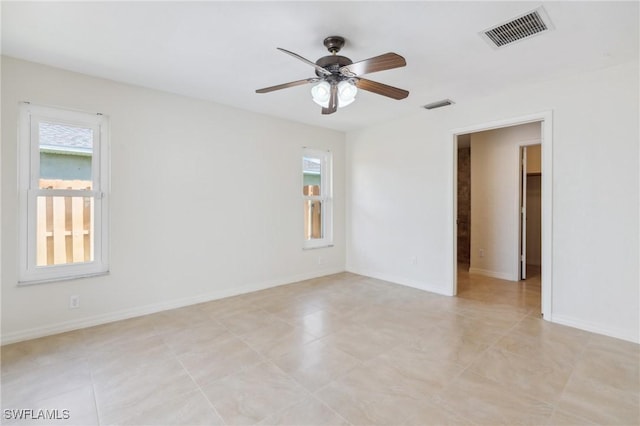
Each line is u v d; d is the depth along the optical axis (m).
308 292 4.18
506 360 2.39
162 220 3.46
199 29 2.20
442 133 4.05
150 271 3.39
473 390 2.02
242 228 4.11
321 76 2.35
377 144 4.88
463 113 3.81
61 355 2.46
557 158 3.08
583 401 1.90
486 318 3.25
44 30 2.21
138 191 3.29
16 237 2.68
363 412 1.82
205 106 3.73
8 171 2.64
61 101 2.85
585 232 2.93
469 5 1.91
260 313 3.40
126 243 3.23
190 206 3.65
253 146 4.19
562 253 3.07
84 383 2.09
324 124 4.84
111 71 2.91
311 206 5.02
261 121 4.27
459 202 6.54
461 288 4.36
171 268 3.53
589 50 2.47
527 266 5.76
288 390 2.02
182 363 2.35
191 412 1.81
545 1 1.87
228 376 2.18
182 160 3.58
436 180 4.14
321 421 1.74
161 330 2.94
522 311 3.45
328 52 2.53
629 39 2.30
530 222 5.91
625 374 2.19
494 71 2.88
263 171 4.31
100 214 3.11
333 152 5.20
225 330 2.95
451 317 3.28
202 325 3.07
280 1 1.88
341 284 4.58
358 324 3.10
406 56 2.58
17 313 2.69
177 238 3.57
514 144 4.73
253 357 2.44
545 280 3.18
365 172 5.08
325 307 3.59
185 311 3.45
